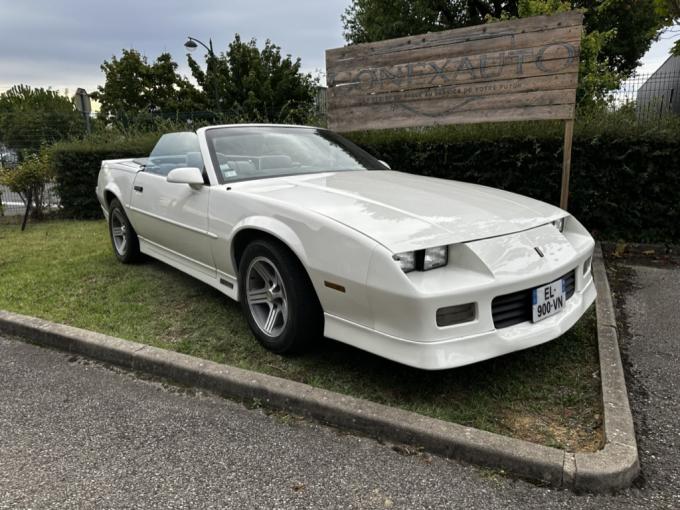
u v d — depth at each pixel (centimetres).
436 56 561
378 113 614
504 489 188
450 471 200
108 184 501
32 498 190
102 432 233
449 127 647
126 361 298
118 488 195
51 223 855
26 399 265
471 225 246
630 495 183
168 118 1120
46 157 869
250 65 2764
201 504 185
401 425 217
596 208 566
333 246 244
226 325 347
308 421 238
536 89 503
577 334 318
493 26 519
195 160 365
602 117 591
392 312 224
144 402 260
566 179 504
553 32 485
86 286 447
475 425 226
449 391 255
